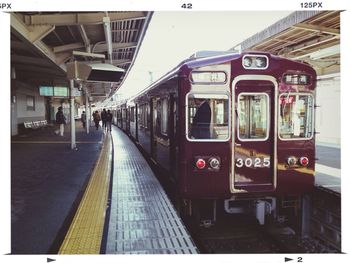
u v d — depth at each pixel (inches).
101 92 1338.6
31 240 163.0
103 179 294.5
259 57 206.2
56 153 456.4
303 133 213.8
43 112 1090.1
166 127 269.9
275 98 207.8
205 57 205.5
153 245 164.6
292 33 422.6
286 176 211.3
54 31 435.5
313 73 213.5
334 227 225.6
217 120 204.2
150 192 260.1
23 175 311.7
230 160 204.7
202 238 226.8
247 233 235.5
